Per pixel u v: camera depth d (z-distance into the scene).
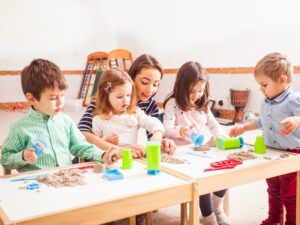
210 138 1.63
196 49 4.57
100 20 6.06
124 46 5.96
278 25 3.60
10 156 1.15
